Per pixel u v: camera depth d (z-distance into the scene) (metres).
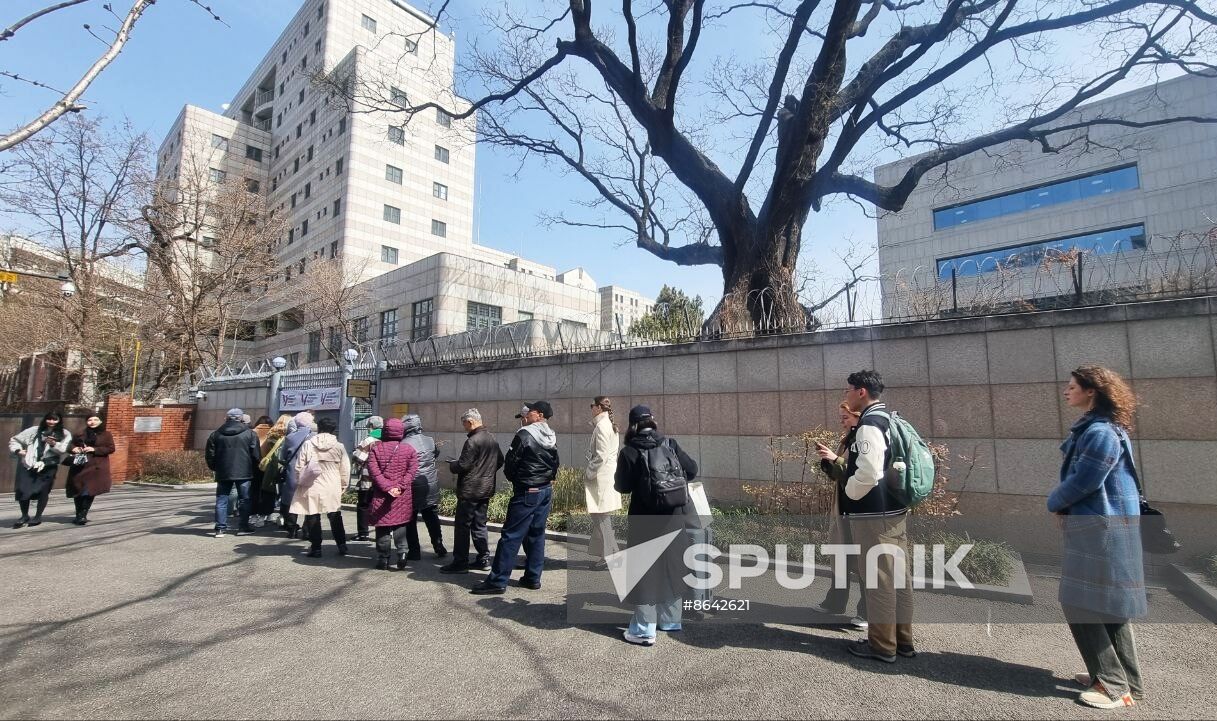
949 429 6.82
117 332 22.03
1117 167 24.30
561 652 4.14
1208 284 5.93
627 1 11.10
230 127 48.53
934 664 3.90
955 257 28.25
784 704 3.35
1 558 7.01
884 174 30.80
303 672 3.80
